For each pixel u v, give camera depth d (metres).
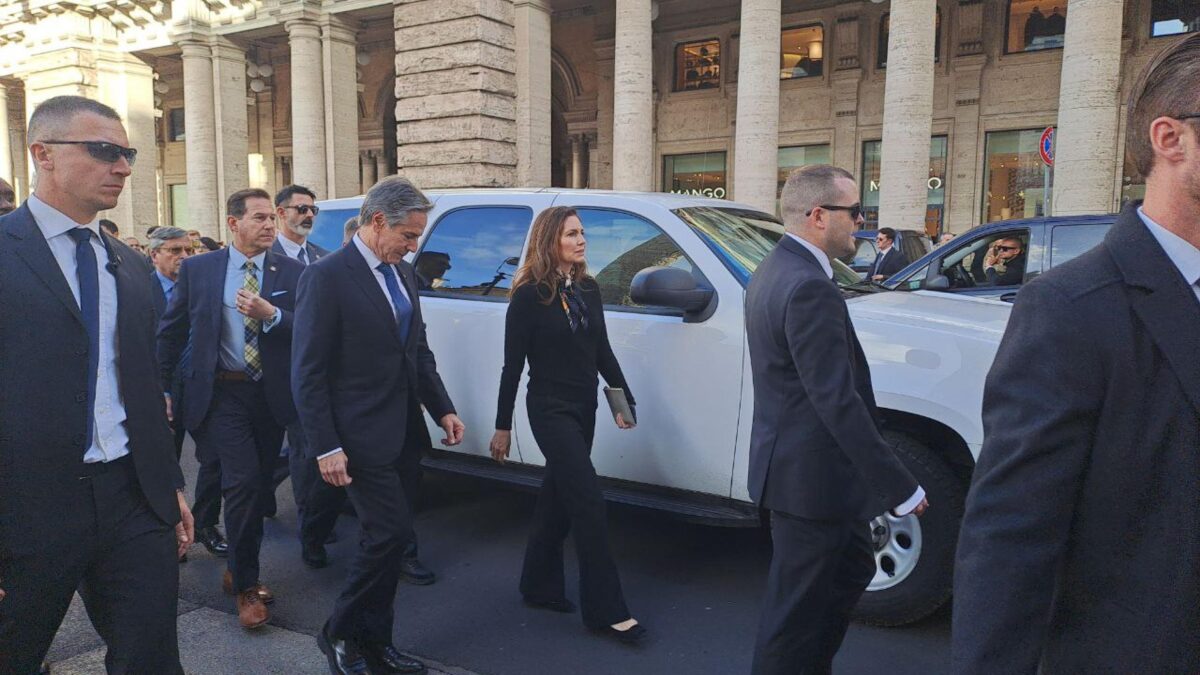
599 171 22.66
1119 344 1.37
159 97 28.91
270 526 5.62
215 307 4.19
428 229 5.47
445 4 16.98
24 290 2.35
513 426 4.91
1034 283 1.50
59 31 23.88
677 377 4.29
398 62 17.86
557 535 4.13
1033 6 17.86
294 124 20.69
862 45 19.56
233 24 22.02
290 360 4.18
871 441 2.51
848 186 2.77
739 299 4.16
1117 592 1.39
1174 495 1.34
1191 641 1.34
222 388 4.18
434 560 4.90
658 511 4.30
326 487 4.59
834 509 2.63
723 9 20.91
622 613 3.77
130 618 2.49
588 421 3.90
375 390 3.37
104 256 2.57
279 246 5.31
